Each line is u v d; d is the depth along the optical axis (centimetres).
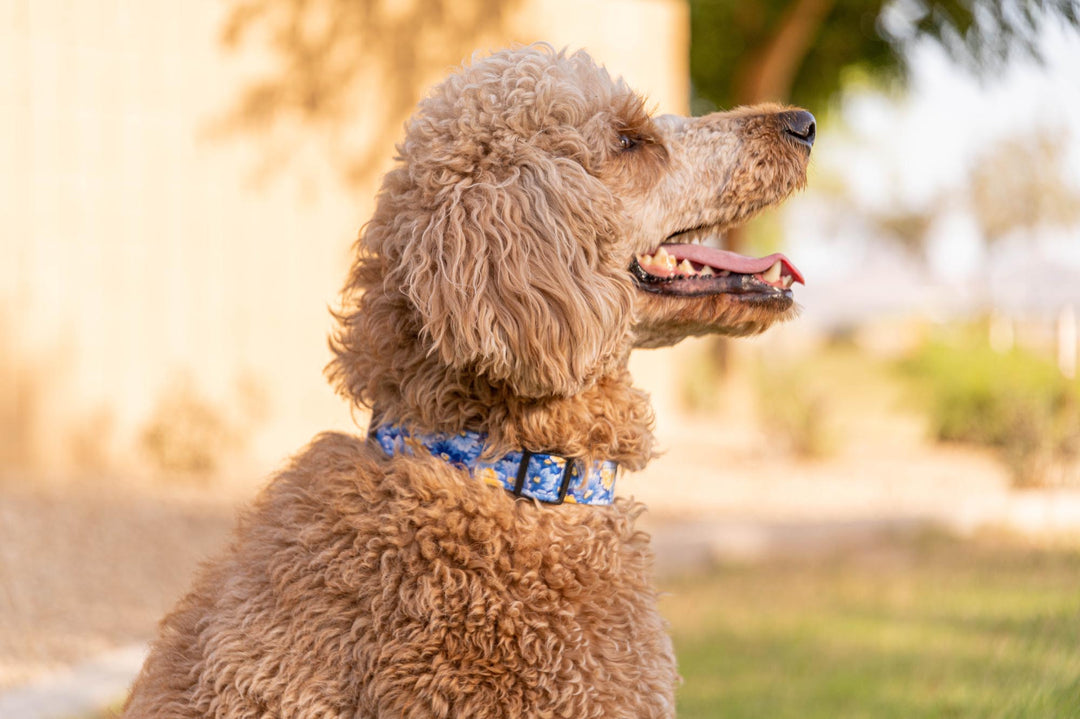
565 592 251
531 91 280
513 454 267
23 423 1016
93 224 1055
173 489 955
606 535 268
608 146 295
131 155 1077
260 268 1149
